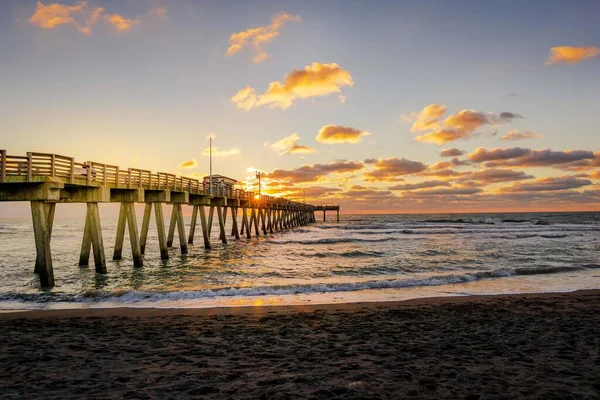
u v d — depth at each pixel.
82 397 4.94
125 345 7.39
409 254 27.73
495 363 6.32
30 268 20.78
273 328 8.76
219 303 12.02
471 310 10.76
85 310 10.88
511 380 5.55
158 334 8.23
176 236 51.97
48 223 15.93
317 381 5.50
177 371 5.94
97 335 8.14
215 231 69.75
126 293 13.04
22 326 8.95
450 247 32.69
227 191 38.62
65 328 8.76
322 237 47.59
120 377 5.66
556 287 14.98
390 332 8.40
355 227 74.56
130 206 21.02
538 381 5.51
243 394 5.04
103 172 18.02
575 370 5.98
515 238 42.06
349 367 6.11
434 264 22.39
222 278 17.69
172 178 25.17
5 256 26.84
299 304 11.81
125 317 9.96
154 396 4.98
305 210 92.56
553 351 6.98
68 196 17.67
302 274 18.95
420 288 14.77
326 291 14.07
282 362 6.38
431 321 9.46
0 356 6.68
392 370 5.96
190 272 19.47
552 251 28.81
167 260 24.33
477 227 66.62
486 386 5.32
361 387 5.27
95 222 18.23
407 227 71.25
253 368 6.07
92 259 24.91
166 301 12.30
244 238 46.78
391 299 12.70
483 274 17.48
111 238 48.97
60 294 13.18
